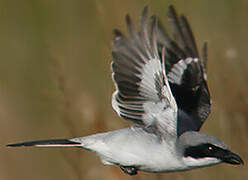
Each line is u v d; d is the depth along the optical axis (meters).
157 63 9.61
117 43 9.94
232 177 12.59
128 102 9.91
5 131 14.68
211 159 9.84
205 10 15.24
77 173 12.74
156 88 9.70
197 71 11.12
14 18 16.23
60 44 15.36
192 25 15.01
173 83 10.98
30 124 14.73
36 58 15.70
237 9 15.24
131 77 9.92
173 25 11.12
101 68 14.31
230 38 14.85
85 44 15.21
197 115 10.80
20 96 15.16
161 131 9.80
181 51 11.13
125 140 9.83
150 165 9.83
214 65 13.74
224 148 9.86
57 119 14.57
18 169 14.23
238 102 13.11
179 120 10.56
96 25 15.36
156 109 9.80
